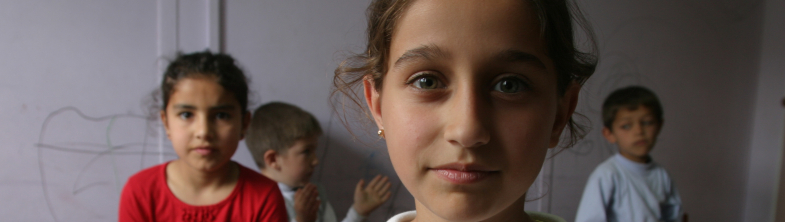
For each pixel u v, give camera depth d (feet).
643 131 3.96
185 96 2.80
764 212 4.87
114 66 3.52
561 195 4.43
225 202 2.93
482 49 1.29
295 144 3.42
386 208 4.01
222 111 2.88
